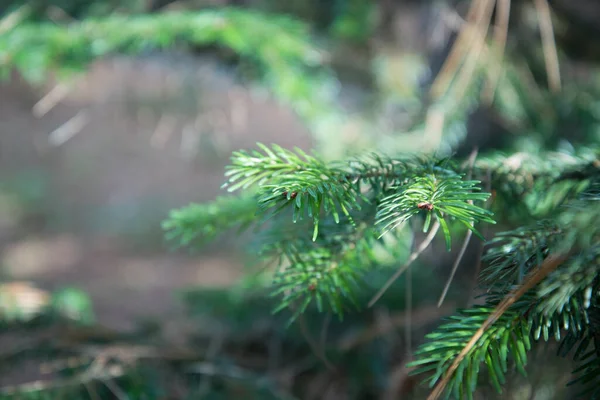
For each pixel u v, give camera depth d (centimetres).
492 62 83
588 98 91
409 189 36
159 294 211
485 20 85
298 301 70
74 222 299
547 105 88
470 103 84
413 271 75
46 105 78
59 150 352
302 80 79
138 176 340
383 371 67
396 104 106
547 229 35
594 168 44
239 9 85
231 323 78
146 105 138
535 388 49
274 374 69
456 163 43
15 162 343
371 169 40
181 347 64
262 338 76
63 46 73
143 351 60
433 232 43
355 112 103
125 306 196
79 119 97
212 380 61
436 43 97
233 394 60
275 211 36
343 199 37
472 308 36
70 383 54
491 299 36
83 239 281
